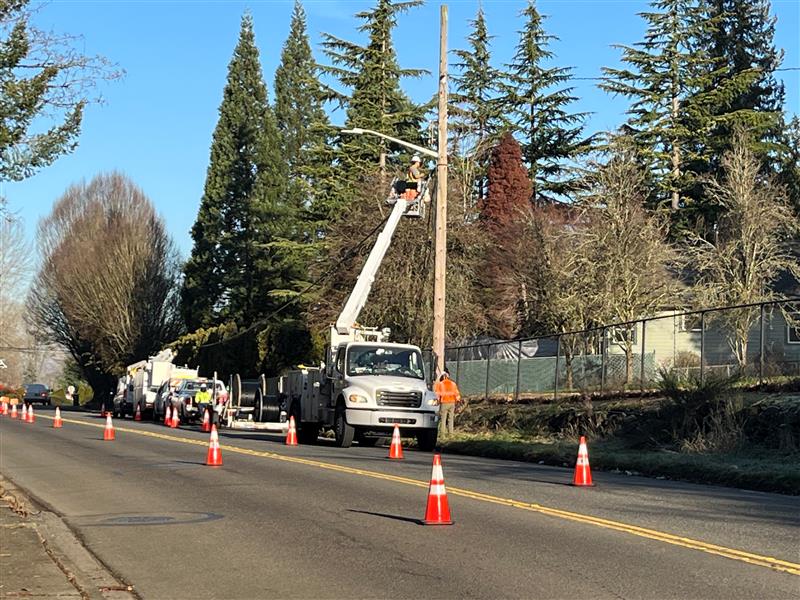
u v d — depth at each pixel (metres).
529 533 10.82
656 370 31.53
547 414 28.27
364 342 27.03
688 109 55.47
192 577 9.01
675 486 15.98
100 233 77.12
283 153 67.94
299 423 29.23
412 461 20.66
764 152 56.59
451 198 45.41
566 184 57.28
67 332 83.88
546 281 40.56
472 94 61.25
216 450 19.30
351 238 45.34
